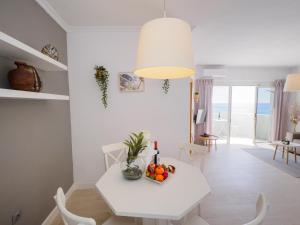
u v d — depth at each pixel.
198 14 2.16
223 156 4.32
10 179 1.37
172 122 2.71
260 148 5.13
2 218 1.29
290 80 3.31
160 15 2.18
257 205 0.98
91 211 2.13
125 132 2.67
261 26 2.52
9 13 1.36
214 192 2.58
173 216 0.99
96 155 2.67
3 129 1.30
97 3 1.90
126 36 2.55
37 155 1.73
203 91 5.55
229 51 3.81
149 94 2.65
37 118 1.73
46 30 1.94
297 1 1.87
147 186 1.31
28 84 1.24
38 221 1.74
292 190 2.64
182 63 1.01
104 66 2.57
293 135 4.40
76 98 2.57
